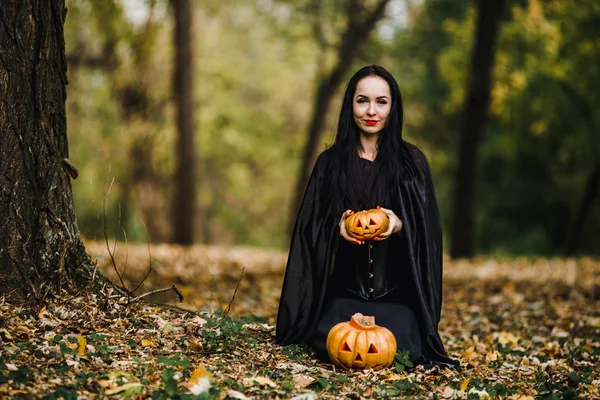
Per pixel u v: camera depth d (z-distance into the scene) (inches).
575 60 753.0
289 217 853.2
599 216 1020.5
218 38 1129.4
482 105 635.5
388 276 206.2
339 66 776.9
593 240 1033.5
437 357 203.6
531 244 979.3
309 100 1310.3
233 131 1239.5
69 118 818.2
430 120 1082.1
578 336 277.7
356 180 205.8
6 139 187.0
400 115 208.1
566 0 719.7
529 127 864.3
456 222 650.2
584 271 507.2
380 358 187.0
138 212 910.4
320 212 207.5
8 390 141.3
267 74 1311.5
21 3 187.2
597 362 226.2
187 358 173.6
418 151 210.5
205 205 1449.3
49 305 186.9
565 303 360.2
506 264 597.3
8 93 186.9
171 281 362.6
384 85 204.5
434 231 207.5
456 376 190.9
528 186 1063.0
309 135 824.9
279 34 957.8
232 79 1151.6
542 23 754.2
